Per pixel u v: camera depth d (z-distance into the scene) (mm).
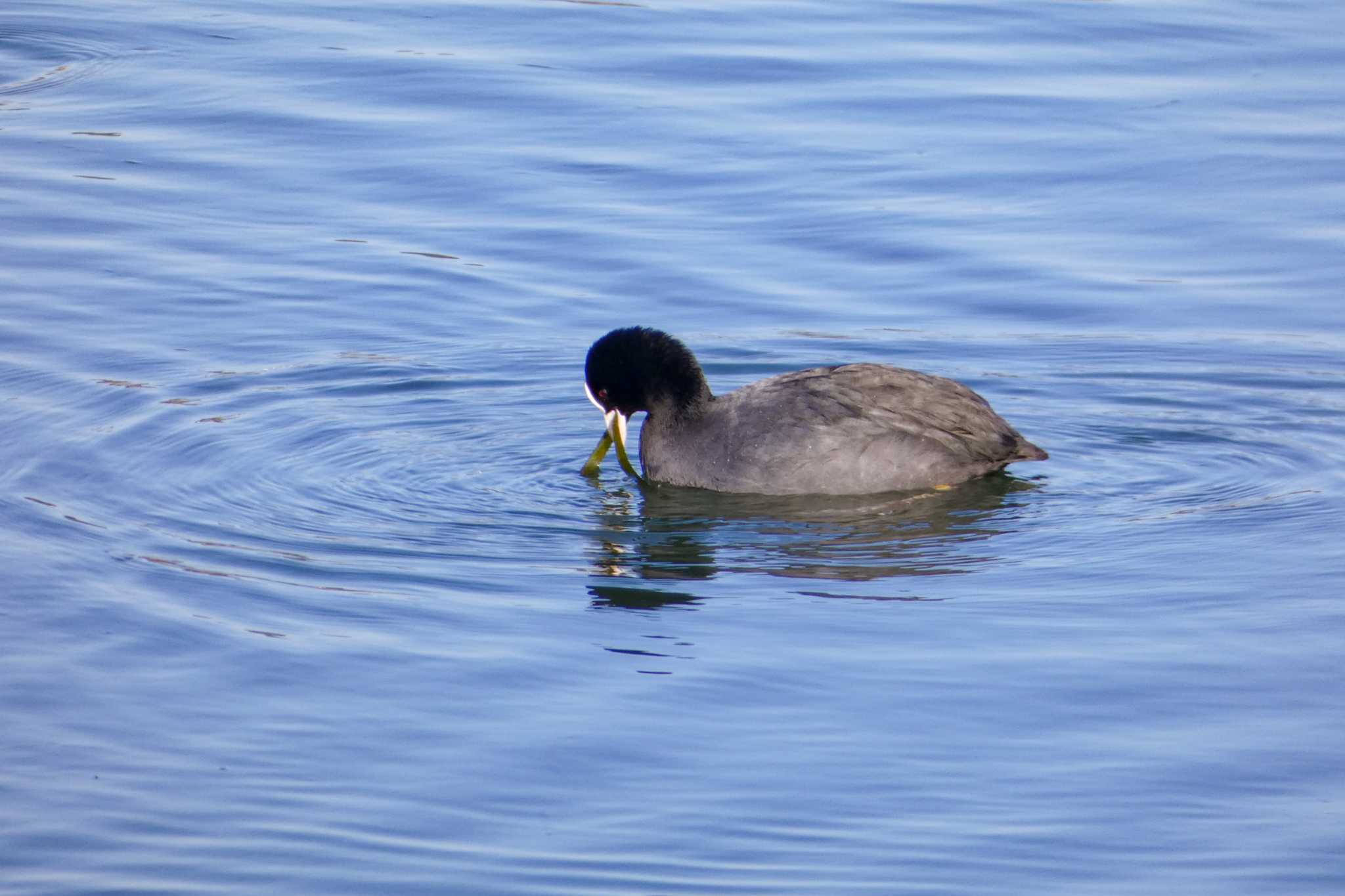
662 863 9195
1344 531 13828
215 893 8906
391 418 16844
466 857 9250
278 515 14328
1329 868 9062
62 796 9781
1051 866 9141
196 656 11570
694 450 15516
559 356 18234
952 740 10445
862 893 8922
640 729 10594
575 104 24406
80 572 12891
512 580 13062
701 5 28953
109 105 24656
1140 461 15789
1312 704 10805
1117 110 24078
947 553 13617
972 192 21688
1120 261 20078
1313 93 24578
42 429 15977
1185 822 9531
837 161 22531
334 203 21594
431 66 25953
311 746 10398
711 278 19734
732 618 12289
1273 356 17984
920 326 18734
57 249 20266
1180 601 12484
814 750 10344
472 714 10805
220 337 18375
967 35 27266
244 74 25844
